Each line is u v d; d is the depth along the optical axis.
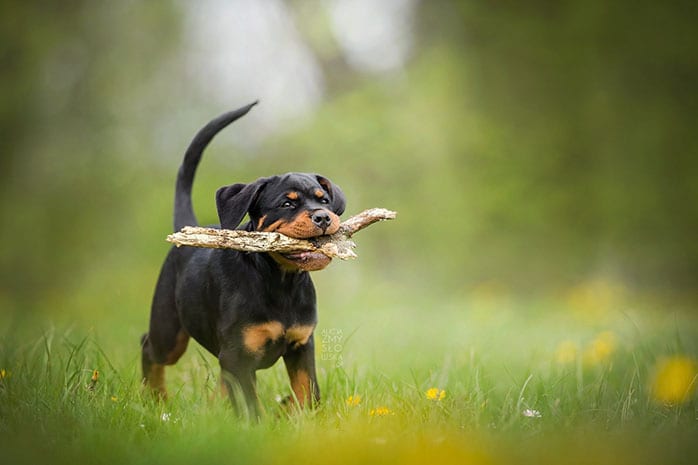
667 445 3.44
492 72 15.56
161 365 5.40
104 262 16.23
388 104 16.38
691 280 15.31
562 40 14.54
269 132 17.11
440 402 4.31
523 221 15.12
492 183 15.23
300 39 18.50
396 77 17.14
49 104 17.98
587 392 4.70
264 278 4.49
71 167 17.55
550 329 9.06
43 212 17.50
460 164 15.70
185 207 5.41
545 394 4.61
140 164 16.62
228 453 3.32
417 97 16.11
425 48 17.09
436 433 3.68
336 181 16.34
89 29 18.11
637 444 3.48
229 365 4.52
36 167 17.91
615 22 13.95
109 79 17.97
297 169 16.61
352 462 3.20
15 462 3.35
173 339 5.22
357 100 16.45
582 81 14.59
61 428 3.81
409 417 4.09
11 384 4.50
